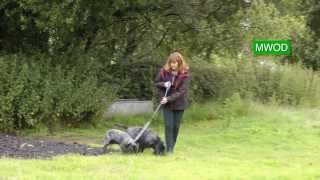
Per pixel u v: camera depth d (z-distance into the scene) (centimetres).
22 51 1661
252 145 1377
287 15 1891
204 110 1852
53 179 825
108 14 1620
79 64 1656
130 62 1934
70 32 1614
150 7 1733
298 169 1005
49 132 1516
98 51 1820
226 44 1844
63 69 1612
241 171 961
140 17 1786
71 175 859
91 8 1573
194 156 1155
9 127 1470
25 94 1480
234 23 1820
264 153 1259
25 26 1546
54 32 1617
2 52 1639
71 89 1566
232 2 1780
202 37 1814
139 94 1916
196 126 1702
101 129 1623
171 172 922
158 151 1152
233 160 1103
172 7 1752
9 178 821
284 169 1006
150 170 937
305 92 2184
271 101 2073
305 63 2761
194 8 1753
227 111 1839
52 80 1549
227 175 903
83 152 1147
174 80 1164
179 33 1852
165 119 1173
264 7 1819
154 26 1839
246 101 1902
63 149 1182
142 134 1155
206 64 2091
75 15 1509
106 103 1641
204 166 1005
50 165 949
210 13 1781
